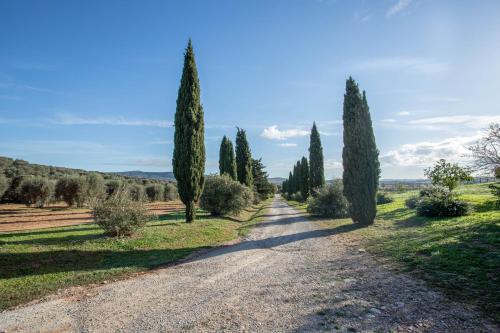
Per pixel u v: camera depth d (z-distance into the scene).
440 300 6.32
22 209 40.66
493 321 5.27
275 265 10.27
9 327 5.60
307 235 17.56
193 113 22.05
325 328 5.25
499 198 19.05
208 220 23.77
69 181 42.22
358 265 9.77
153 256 12.12
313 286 7.69
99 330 5.34
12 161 72.75
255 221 27.56
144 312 6.16
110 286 8.23
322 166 41.81
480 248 9.79
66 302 6.94
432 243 11.47
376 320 5.53
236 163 45.44
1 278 8.89
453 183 29.28
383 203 37.44
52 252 11.59
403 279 7.91
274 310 6.13
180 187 21.91
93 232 15.92
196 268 10.20
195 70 22.61
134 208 14.86
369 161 20.69
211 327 5.36
